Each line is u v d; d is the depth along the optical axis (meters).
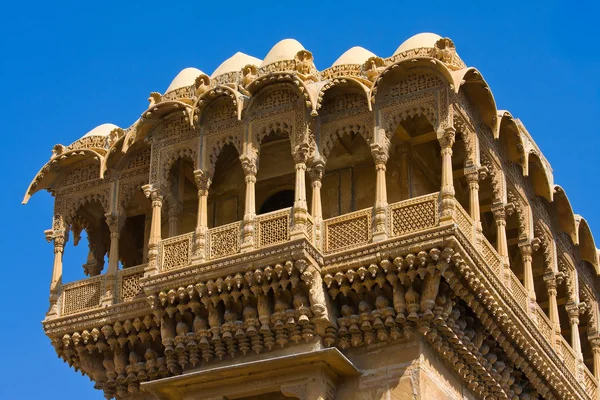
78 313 31.81
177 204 32.44
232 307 30.08
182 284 30.16
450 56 30.58
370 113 30.50
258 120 31.12
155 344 31.55
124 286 31.78
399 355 29.30
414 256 28.75
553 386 33.50
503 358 31.92
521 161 32.88
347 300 29.77
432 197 29.19
